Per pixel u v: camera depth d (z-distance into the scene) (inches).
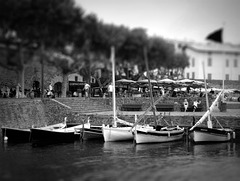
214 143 1234.0
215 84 1787.6
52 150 1091.3
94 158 960.3
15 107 1449.3
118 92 1961.1
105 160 931.3
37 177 749.3
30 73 2028.8
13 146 1163.3
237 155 1007.6
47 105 1593.3
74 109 1654.8
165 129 1293.1
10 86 1918.1
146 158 962.1
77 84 2250.2
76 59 781.9
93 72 1791.3
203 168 832.9
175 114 1514.5
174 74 1734.7
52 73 2085.4
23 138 1254.3
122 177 749.3
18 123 1443.2
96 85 2096.5
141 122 1478.8
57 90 2151.8
